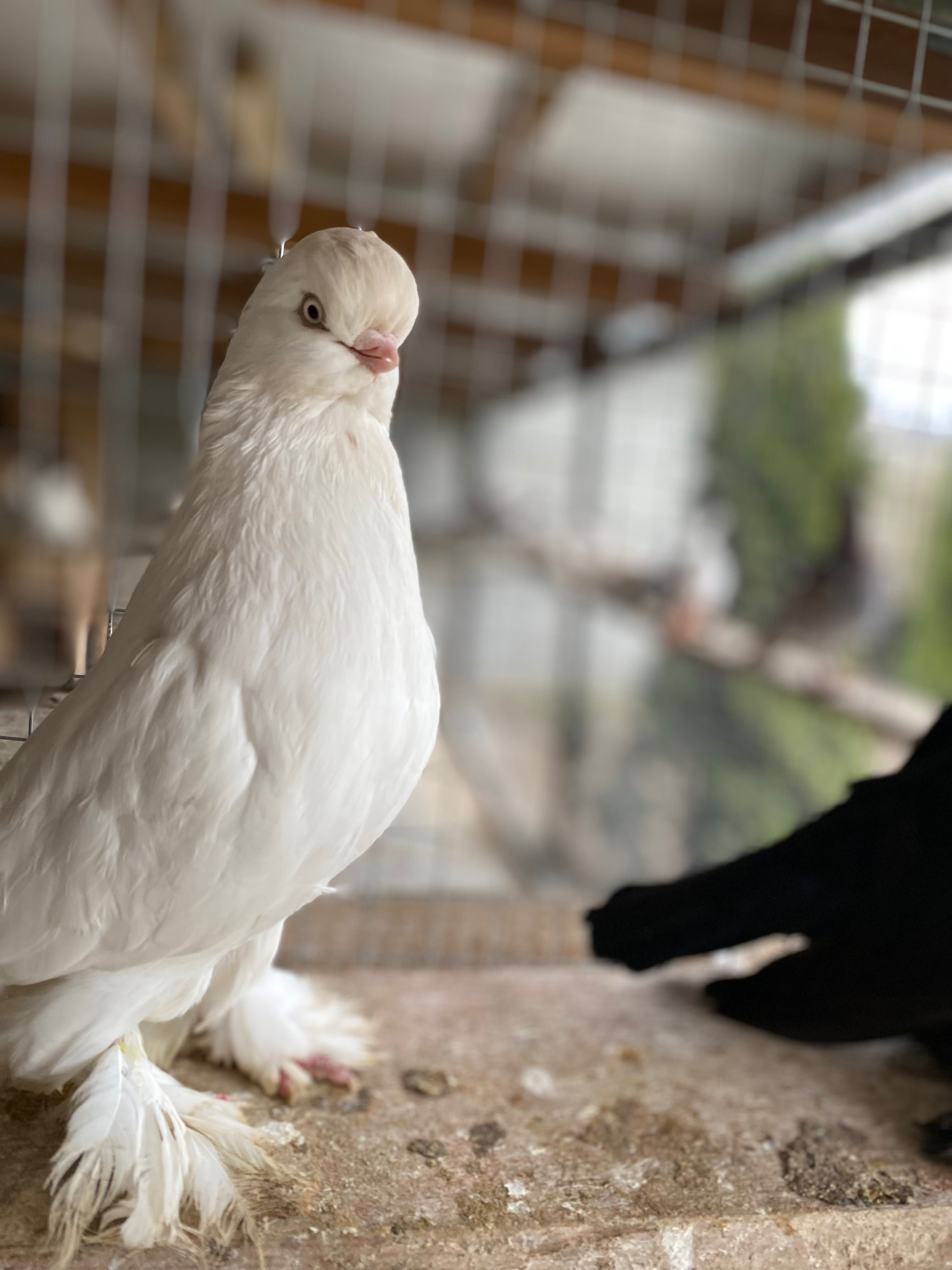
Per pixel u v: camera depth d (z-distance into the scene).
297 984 0.36
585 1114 0.33
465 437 1.94
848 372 1.11
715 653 1.25
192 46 0.75
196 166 0.77
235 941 0.25
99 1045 0.26
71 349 1.11
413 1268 0.26
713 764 1.30
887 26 0.41
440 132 0.91
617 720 1.63
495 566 1.79
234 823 0.23
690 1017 0.41
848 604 1.10
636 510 1.59
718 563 1.34
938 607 0.98
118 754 0.23
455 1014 0.39
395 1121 0.32
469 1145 0.31
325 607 0.24
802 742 1.08
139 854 0.23
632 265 1.05
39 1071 0.26
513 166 0.93
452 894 0.51
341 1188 0.29
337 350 0.24
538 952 0.45
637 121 0.84
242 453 0.25
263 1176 0.28
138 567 0.35
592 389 1.69
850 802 0.38
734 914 0.38
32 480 1.07
